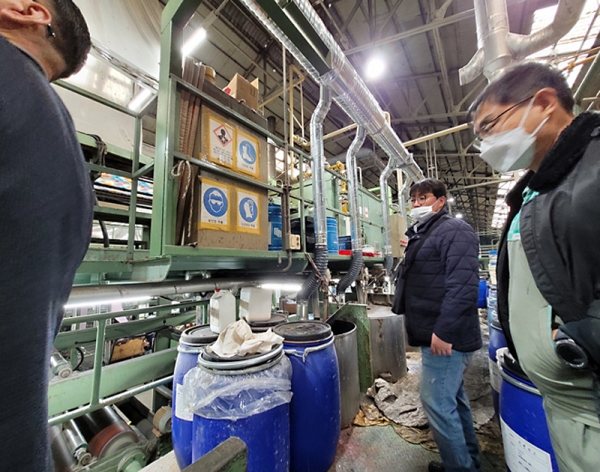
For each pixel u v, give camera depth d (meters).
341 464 1.41
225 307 1.46
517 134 0.70
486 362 2.97
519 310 0.71
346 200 3.42
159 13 2.91
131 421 2.04
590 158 0.52
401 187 4.80
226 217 1.27
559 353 0.57
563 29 1.49
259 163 1.50
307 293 1.90
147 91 2.37
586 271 0.51
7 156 0.34
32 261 0.36
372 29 3.11
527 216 0.63
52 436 1.48
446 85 4.10
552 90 0.65
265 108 4.88
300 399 1.24
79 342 2.06
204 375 1.03
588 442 0.57
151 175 1.92
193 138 1.19
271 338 1.17
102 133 2.30
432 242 1.30
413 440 1.58
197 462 0.45
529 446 0.86
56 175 0.40
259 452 0.97
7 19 0.45
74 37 0.52
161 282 1.60
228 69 3.99
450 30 3.33
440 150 6.75
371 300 3.44
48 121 0.40
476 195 10.16
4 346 0.33
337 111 5.13
